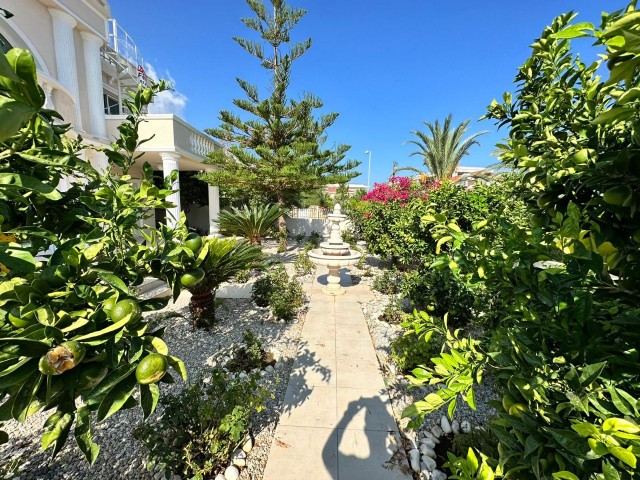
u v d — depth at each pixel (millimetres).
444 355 925
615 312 727
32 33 5363
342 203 17547
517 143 1057
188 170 11461
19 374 575
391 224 6645
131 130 1352
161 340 729
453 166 14336
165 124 7332
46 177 1027
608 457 543
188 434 1921
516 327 853
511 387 798
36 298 675
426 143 14984
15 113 538
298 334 4039
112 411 606
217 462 1918
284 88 9766
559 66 1101
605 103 960
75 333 650
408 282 4270
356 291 6090
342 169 9734
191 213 15164
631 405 572
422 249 4227
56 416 714
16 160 909
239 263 4230
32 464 1958
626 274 755
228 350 3502
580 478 587
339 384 2838
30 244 1033
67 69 5875
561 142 1088
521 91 1298
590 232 787
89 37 6590
